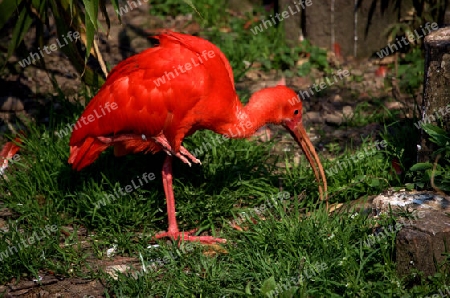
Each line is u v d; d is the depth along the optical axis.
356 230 8.74
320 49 15.37
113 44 15.70
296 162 11.28
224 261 8.76
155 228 9.88
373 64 15.04
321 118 12.98
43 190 10.39
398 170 10.23
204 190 10.08
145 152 9.76
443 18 14.20
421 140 9.52
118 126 9.13
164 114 9.00
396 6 14.83
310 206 9.83
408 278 7.92
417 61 14.55
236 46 15.37
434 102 9.27
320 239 8.47
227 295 7.98
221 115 9.34
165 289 8.25
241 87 14.14
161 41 9.34
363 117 12.84
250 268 8.42
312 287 7.88
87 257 9.15
